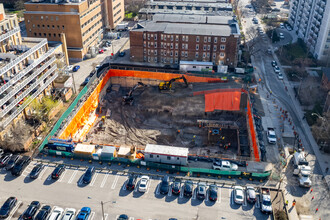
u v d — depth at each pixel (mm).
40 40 87062
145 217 52656
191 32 108750
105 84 102688
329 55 112500
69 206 54500
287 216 53906
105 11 142000
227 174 61844
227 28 111500
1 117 66750
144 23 118062
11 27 80562
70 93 91938
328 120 78438
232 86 98875
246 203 56000
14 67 73438
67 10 109625
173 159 65062
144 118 93125
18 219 51969
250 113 85500
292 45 133500
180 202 55875
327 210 59812
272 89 102312
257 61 121625
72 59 117188
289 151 75875
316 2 122688
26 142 69312
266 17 174500
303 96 96938
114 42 136500
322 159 73250
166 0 165125
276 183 61875
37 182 59719
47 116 79438
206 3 155750
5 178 60562
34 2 112125
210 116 95000
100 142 81562
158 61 115938
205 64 107375
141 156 68375
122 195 57094
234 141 83688
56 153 66438
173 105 95750
